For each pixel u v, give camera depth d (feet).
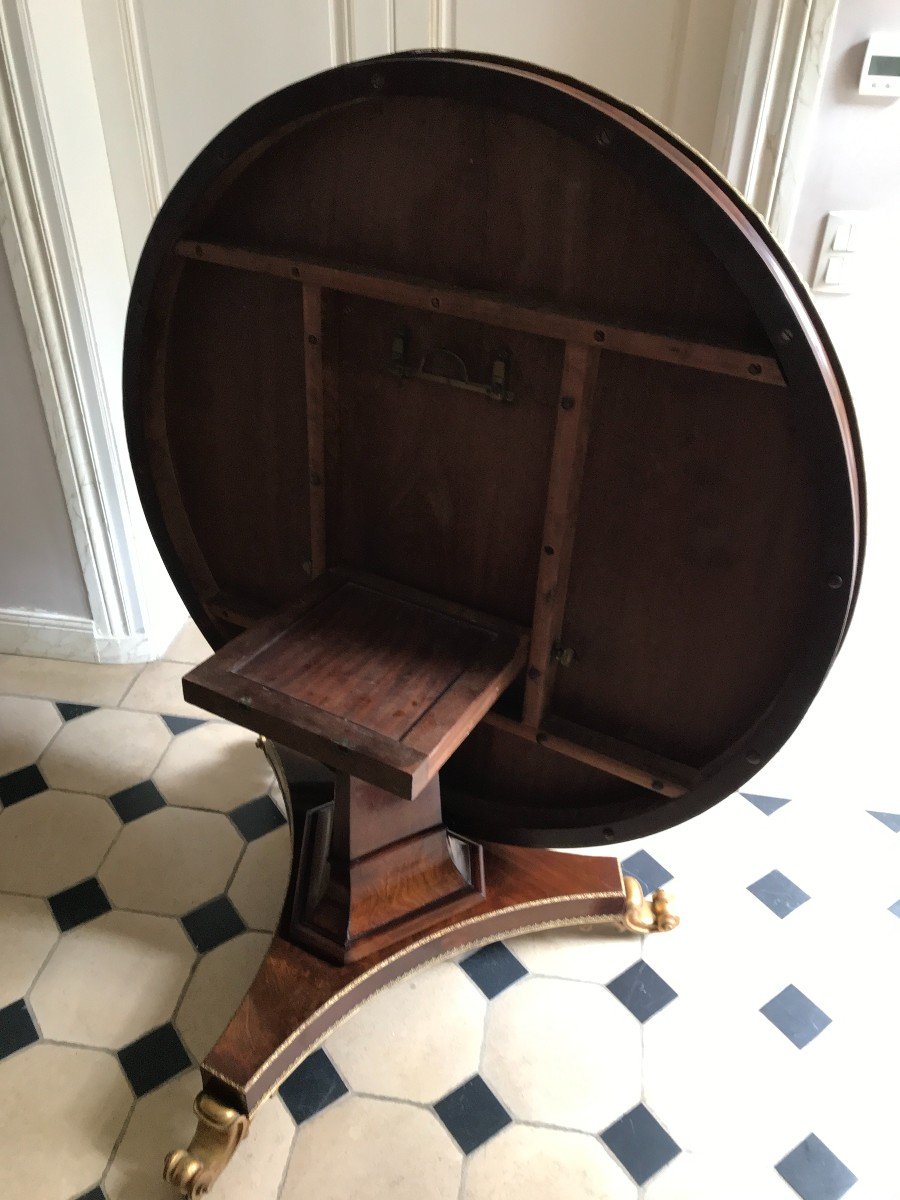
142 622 6.06
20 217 4.50
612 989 4.46
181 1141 3.85
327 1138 3.90
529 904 4.29
